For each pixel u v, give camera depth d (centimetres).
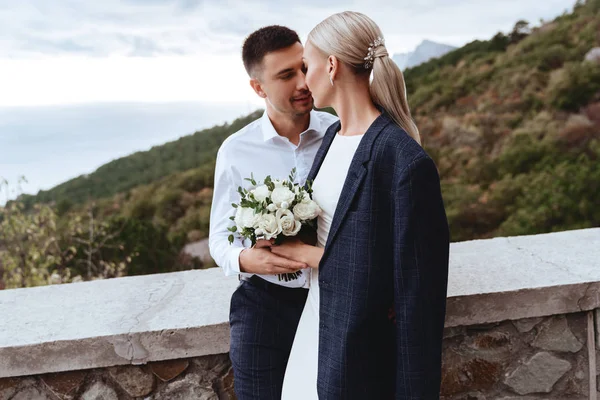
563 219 1095
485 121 1609
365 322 115
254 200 131
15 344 158
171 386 172
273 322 152
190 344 166
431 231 109
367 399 119
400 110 119
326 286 121
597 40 1700
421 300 108
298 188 129
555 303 172
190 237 1317
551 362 180
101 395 170
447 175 1488
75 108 5778
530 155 1376
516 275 180
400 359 111
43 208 527
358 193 114
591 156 1284
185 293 191
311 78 126
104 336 162
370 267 113
